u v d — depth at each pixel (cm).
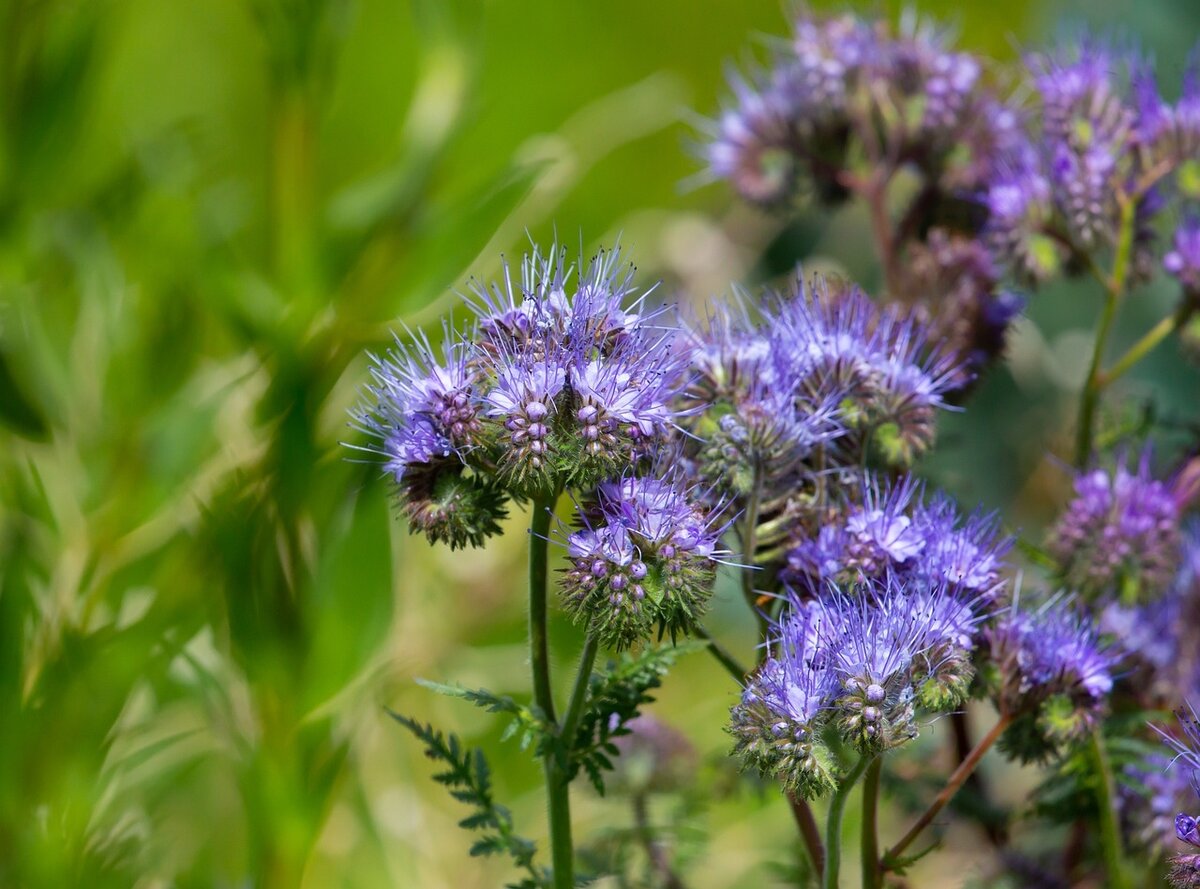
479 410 75
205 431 92
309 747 88
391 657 92
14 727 85
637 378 75
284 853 87
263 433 91
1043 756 79
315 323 92
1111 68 86
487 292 76
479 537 75
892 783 85
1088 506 83
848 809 92
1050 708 78
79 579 90
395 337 77
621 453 74
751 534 77
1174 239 86
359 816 92
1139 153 85
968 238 89
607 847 87
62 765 85
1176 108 86
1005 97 92
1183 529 88
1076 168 85
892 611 75
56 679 86
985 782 88
